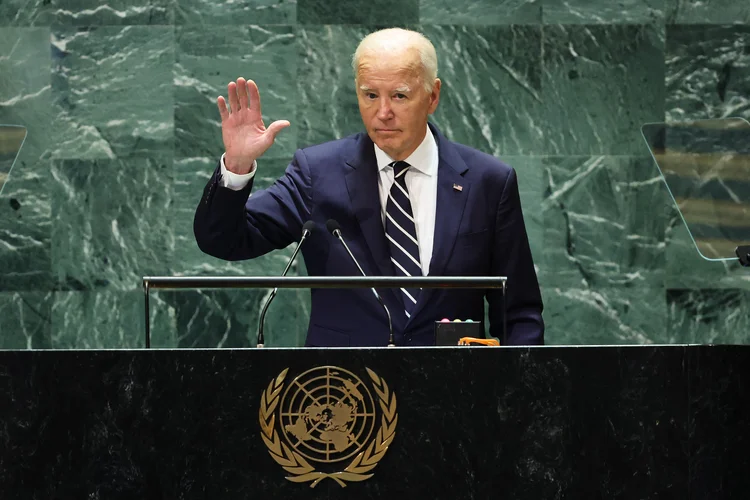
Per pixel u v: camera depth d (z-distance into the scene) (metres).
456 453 9.22
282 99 23.56
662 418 9.34
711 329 23.72
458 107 23.77
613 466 9.29
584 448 9.28
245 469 9.08
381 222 13.87
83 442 9.02
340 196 13.95
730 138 14.27
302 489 9.12
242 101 12.63
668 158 14.30
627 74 23.88
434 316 13.45
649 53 23.88
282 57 23.55
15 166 23.25
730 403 9.38
